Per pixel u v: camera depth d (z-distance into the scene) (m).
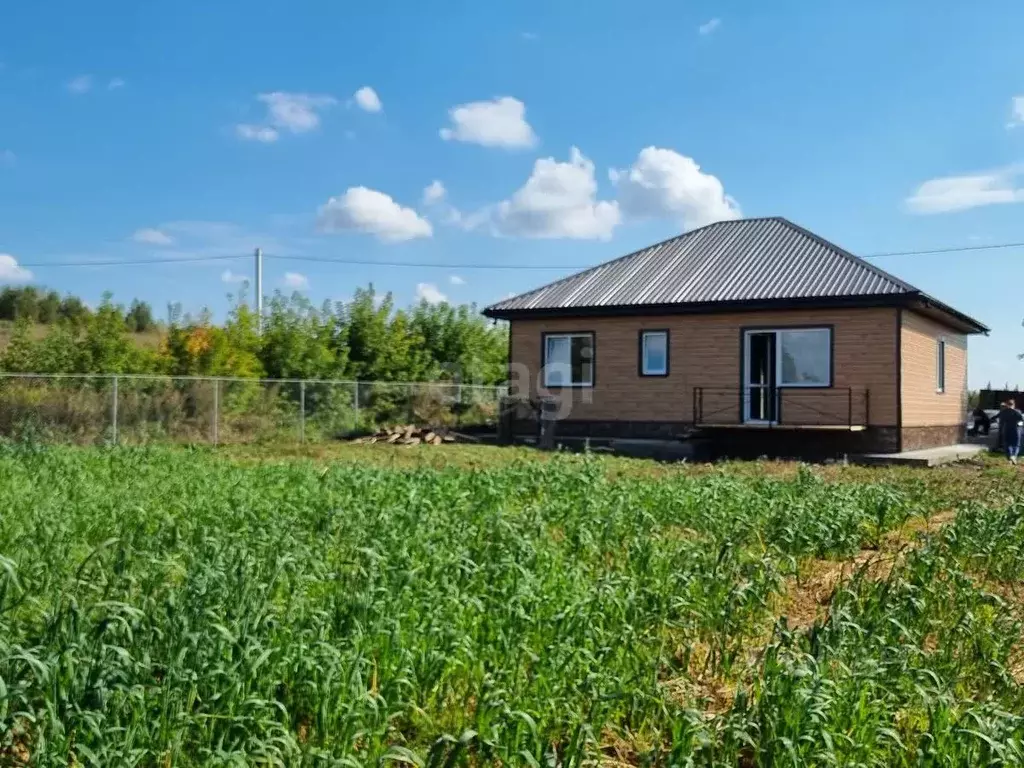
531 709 4.20
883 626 5.38
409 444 18.88
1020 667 5.58
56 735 3.46
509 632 4.86
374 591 5.04
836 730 4.17
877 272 18.77
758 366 19.30
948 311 19.64
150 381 17.80
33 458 12.27
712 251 21.98
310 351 22.47
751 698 4.32
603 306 20.11
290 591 5.50
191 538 6.95
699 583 6.30
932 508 10.93
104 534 7.17
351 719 3.81
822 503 9.74
